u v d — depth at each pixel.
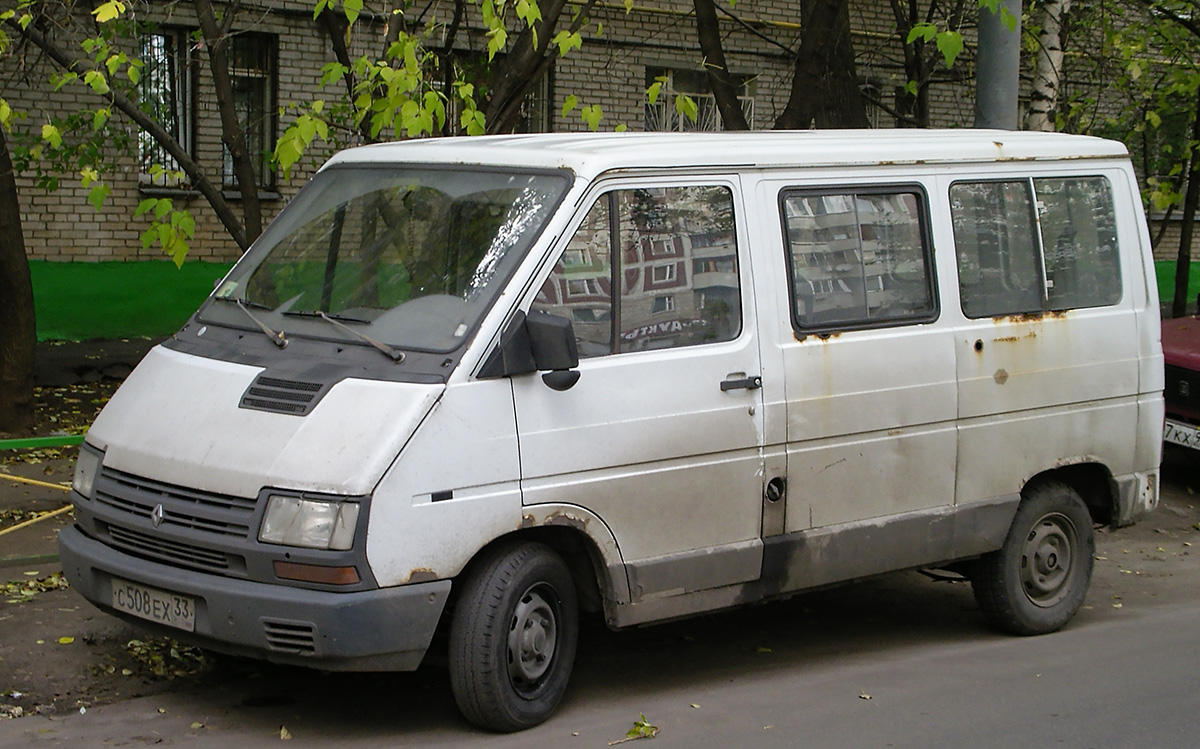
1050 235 6.62
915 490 6.04
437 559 4.55
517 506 4.76
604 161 5.14
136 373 5.33
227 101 9.09
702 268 5.38
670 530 5.24
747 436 5.43
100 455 5.04
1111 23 14.91
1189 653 6.43
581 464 4.93
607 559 5.05
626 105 17.53
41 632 5.82
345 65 8.78
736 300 5.47
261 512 4.47
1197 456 10.49
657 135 5.84
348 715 5.11
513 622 4.86
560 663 5.10
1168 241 23.48
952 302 6.16
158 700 5.18
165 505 4.68
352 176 5.69
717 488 5.36
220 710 5.11
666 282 5.27
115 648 5.70
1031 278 6.52
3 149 9.84
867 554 5.88
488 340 4.74
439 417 4.58
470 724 4.98
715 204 5.45
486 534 4.67
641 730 4.95
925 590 7.80
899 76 19.61
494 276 4.89
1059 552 6.84
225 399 4.82
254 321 5.23
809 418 5.62
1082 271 6.74
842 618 7.12
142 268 14.70
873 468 5.87
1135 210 7.00
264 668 5.65
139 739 4.73
